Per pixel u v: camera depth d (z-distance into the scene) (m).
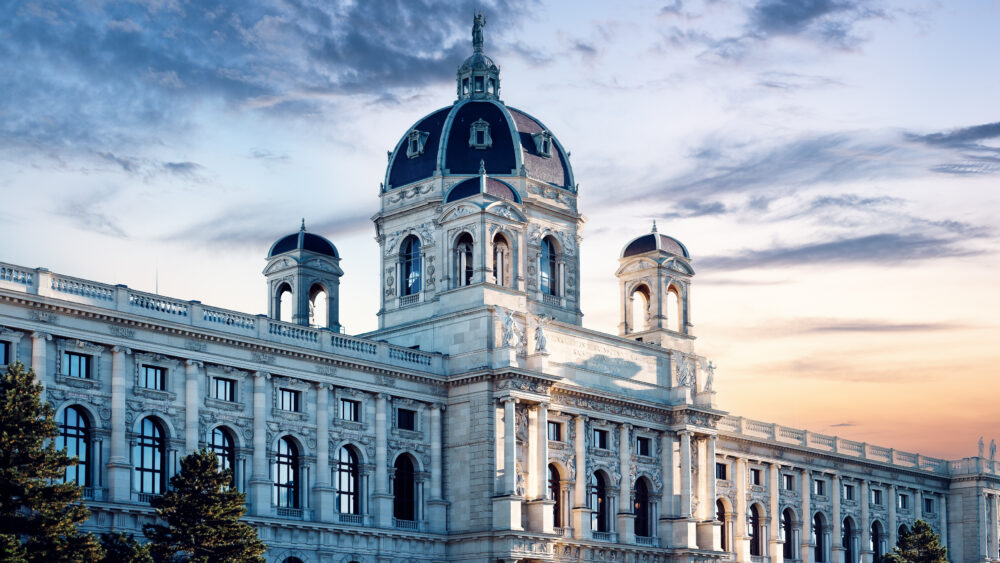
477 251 121.62
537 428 119.19
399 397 115.50
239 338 103.44
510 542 113.06
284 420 106.69
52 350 92.81
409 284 137.75
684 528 131.25
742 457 150.00
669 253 141.62
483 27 149.38
